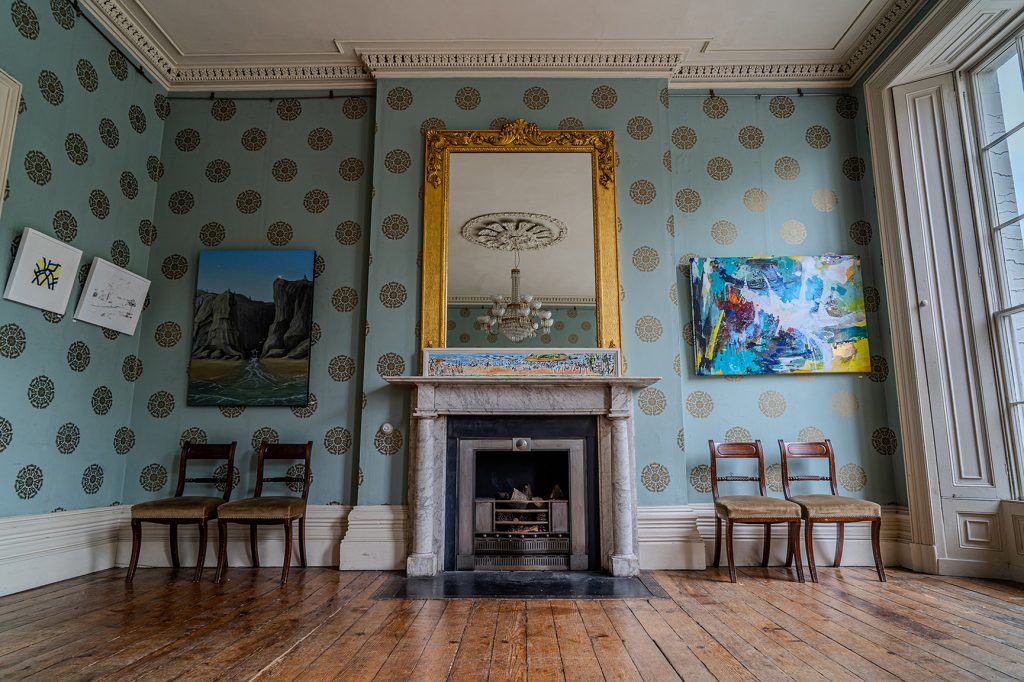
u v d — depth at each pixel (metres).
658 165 4.31
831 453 3.90
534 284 4.13
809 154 4.45
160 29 4.11
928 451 3.73
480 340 4.07
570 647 2.35
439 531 3.87
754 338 4.18
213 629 2.59
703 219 4.38
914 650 2.29
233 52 4.36
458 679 2.03
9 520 3.18
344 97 4.52
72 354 3.62
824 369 4.14
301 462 4.06
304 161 4.44
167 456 4.08
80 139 3.69
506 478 4.18
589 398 3.94
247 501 3.54
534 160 4.29
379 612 2.86
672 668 2.12
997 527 3.50
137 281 4.11
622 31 4.15
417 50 4.32
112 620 2.71
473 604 3.01
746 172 4.43
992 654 2.25
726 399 4.17
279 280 4.25
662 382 4.07
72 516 3.58
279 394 4.12
